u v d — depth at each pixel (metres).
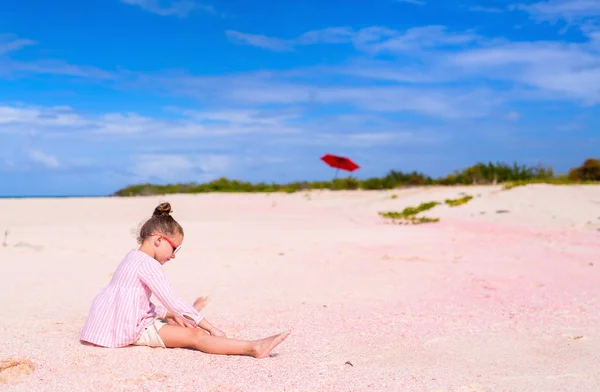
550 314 4.54
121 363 3.14
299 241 9.59
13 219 13.27
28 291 5.23
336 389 2.78
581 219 12.10
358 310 4.64
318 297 5.19
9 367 2.93
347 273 6.54
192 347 3.46
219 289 5.53
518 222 12.14
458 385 2.85
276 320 4.28
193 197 19.86
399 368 3.12
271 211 16.09
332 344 3.61
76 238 9.59
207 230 11.18
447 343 3.67
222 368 3.09
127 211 15.30
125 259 3.58
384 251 8.48
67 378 2.86
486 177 22.83
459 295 5.33
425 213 14.01
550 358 3.36
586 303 4.96
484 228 11.41
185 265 7.03
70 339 3.58
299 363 3.20
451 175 23.61
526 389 2.82
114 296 3.50
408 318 4.37
